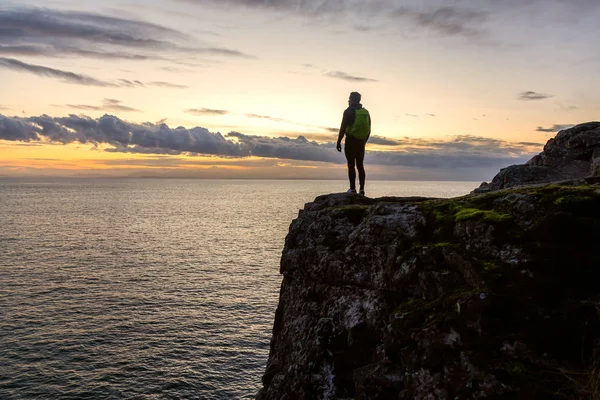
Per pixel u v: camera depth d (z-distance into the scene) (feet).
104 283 268.21
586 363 17.22
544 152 45.32
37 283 263.29
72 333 184.75
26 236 481.46
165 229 588.91
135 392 139.74
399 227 28.14
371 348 26.84
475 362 18.63
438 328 20.68
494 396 17.51
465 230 23.72
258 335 188.44
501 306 19.63
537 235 21.24
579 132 43.19
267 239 490.49
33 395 136.56
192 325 198.08
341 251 31.50
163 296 241.96
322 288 32.55
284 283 42.11
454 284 22.59
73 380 145.79
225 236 514.27
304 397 28.68
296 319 34.91
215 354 168.25
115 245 428.15
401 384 22.30
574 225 20.71
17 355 162.50
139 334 185.68
